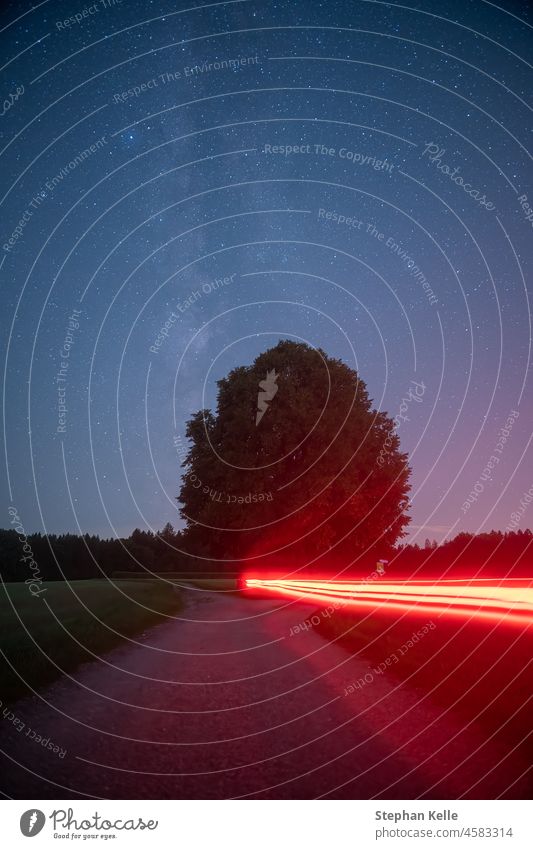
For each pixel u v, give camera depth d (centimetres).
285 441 4338
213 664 1295
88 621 1800
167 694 994
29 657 1143
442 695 881
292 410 4325
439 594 2445
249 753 697
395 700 898
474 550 3156
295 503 4203
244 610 2872
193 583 5578
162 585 4550
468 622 1431
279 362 4578
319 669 1191
